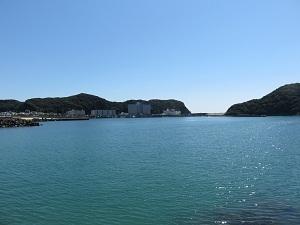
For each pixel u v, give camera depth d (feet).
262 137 343.67
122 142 295.07
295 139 309.63
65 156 199.72
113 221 82.84
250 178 129.08
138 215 86.69
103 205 95.30
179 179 128.06
